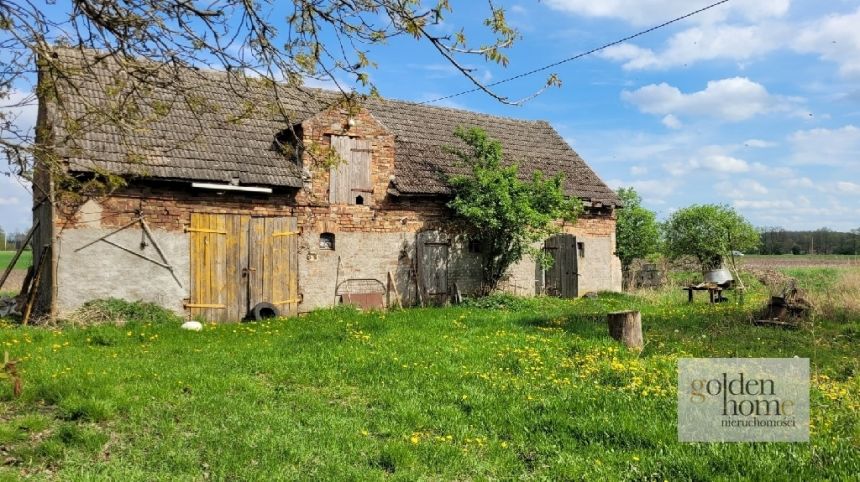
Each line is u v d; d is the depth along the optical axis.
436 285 20.03
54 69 4.93
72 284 14.56
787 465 5.30
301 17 4.80
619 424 6.49
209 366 9.59
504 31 4.64
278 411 7.29
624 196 31.20
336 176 18.28
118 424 6.75
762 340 12.20
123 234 15.23
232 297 16.53
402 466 5.63
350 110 5.45
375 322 14.05
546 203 20.05
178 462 5.71
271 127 18.58
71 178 5.50
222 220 16.50
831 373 9.19
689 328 13.76
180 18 4.62
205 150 16.58
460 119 24.67
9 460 5.82
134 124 5.29
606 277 24.56
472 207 19.03
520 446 6.17
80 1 4.37
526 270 22.16
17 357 9.65
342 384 8.68
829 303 15.38
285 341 12.00
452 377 8.91
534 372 9.16
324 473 5.41
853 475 4.94
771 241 60.59
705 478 5.15
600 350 10.72
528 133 26.23
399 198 19.42
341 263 18.36
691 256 33.69
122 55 4.80
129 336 12.52
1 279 16.59
